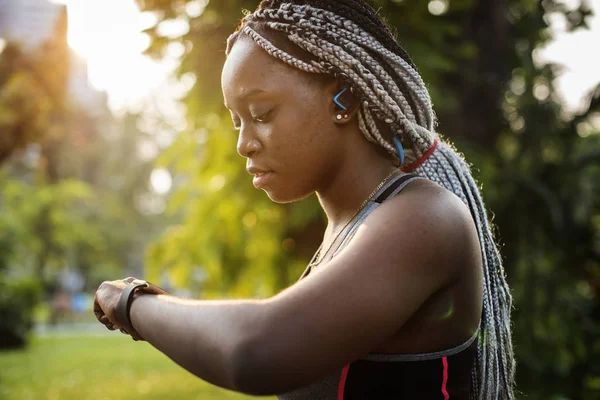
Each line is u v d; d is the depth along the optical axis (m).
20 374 11.41
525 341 4.43
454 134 4.82
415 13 4.26
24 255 23.52
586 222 4.74
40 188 24.41
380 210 0.90
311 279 0.83
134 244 41.03
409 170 1.09
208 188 5.17
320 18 0.95
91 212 34.12
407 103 1.01
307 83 0.96
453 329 0.92
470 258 0.92
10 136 8.89
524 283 4.61
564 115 4.82
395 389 0.91
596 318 5.13
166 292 0.96
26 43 9.81
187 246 5.39
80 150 26.23
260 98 0.96
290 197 1.01
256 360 0.77
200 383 10.21
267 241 5.19
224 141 4.70
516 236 4.74
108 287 1.00
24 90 8.85
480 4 5.09
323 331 0.78
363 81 0.95
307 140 0.96
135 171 38.94
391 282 0.82
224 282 5.45
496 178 4.65
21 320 16.25
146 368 12.23
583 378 4.59
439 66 4.15
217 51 4.19
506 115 5.15
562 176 4.77
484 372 1.04
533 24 4.91
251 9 4.16
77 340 18.94
